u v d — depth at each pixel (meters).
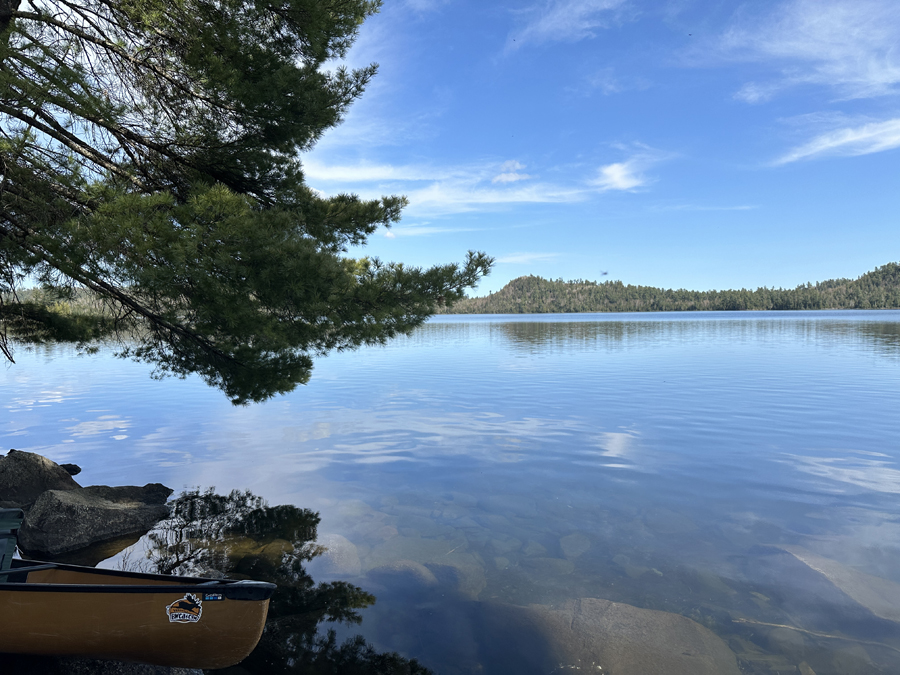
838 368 22.75
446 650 3.91
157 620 3.55
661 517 6.64
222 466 9.66
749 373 21.53
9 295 7.80
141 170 7.31
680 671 3.61
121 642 3.56
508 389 18.55
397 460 9.77
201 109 7.44
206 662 3.64
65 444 11.55
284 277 6.18
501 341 47.47
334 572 5.27
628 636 4.01
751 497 7.34
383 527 6.50
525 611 4.44
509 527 6.41
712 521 6.47
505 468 9.07
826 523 6.32
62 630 3.54
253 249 6.04
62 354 38.09
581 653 3.85
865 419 12.58
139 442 11.66
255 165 7.88
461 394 17.66
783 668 3.60
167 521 6.95
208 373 8.38
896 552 5.47
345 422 13.46
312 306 6.31
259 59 7.25
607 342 43.31
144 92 7.18
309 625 4.27
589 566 5.30
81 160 6.38
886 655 3.74
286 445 11.17
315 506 7.38
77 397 18.48
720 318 133.50
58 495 6.60
